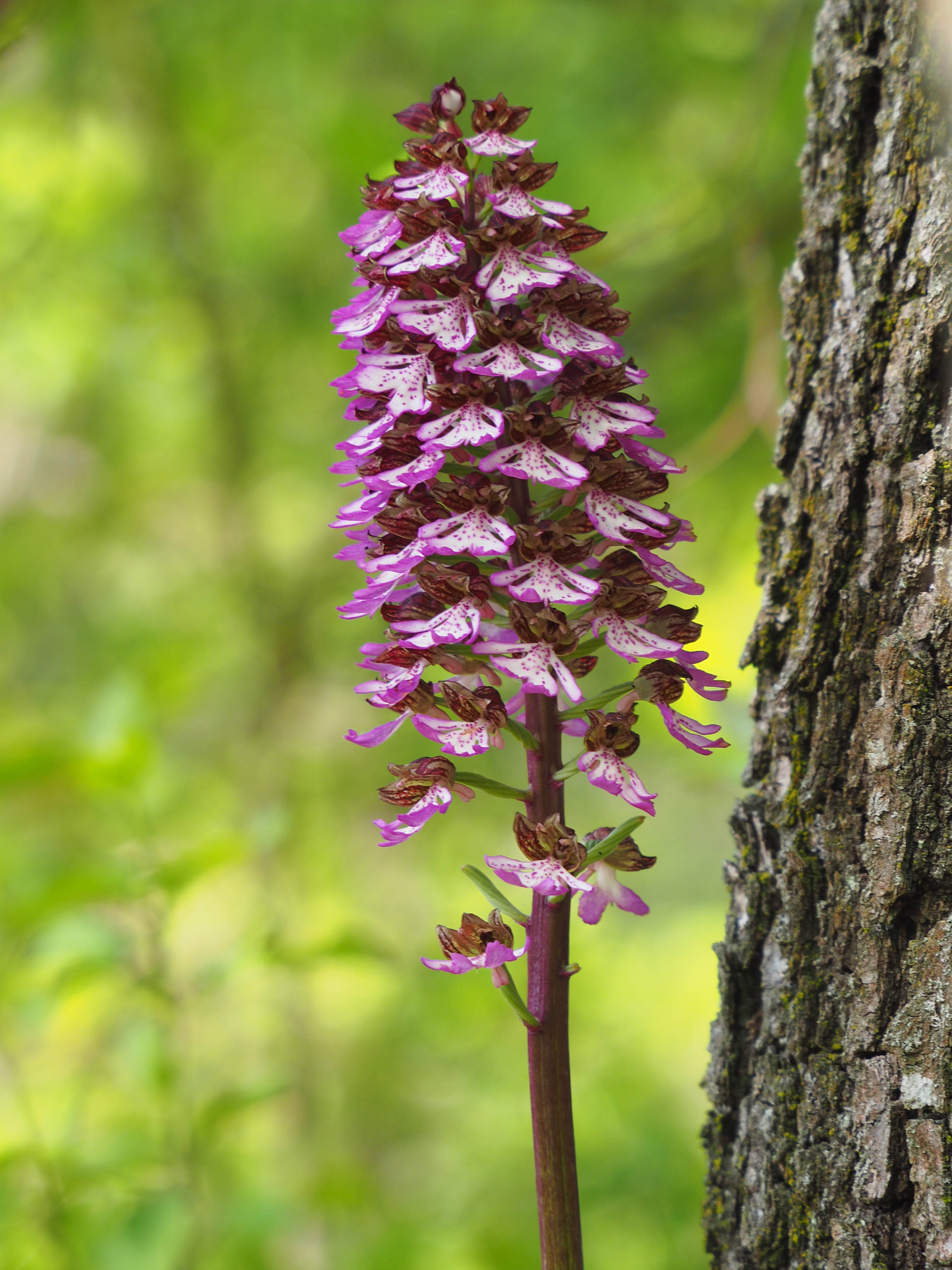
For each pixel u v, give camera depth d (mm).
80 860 3490
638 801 1521
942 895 1655
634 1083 6340
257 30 6234
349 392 1649
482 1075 7203
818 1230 1726
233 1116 3258
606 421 1548
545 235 1635
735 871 1912
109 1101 4109
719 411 5254
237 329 7309
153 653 7109
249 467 7648
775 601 1898
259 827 3283
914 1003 1659
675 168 5656
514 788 1594
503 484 1539
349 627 7398
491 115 1668
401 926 7797
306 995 6949
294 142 6688
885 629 1725
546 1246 1518
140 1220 2973
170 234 7180
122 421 8016
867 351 1756
